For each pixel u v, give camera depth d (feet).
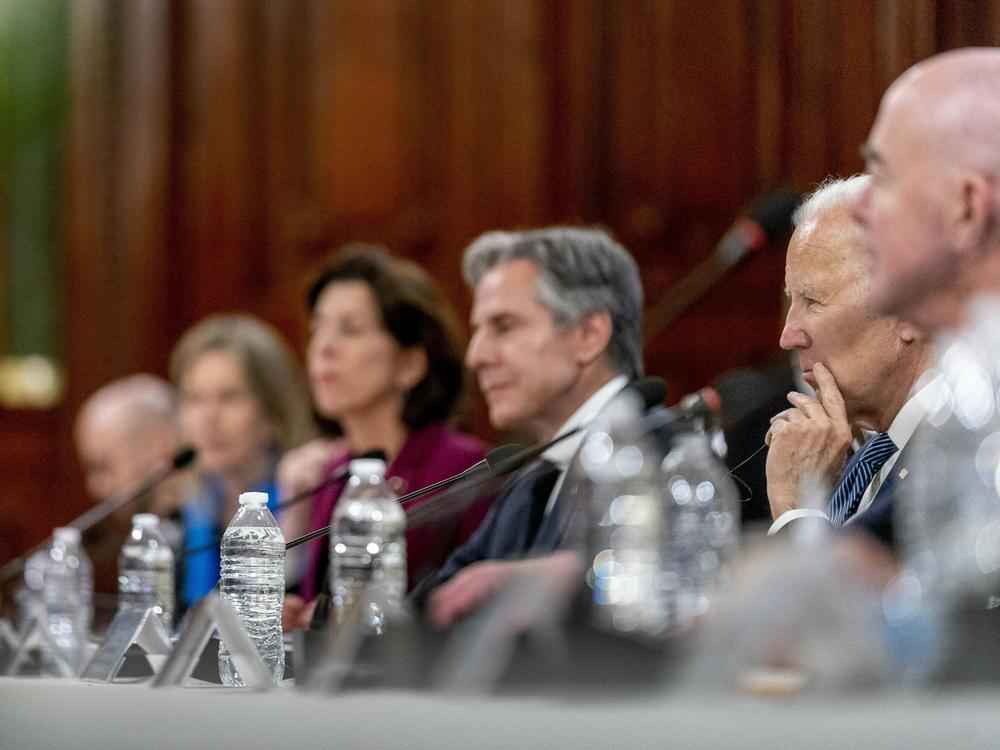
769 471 23.73
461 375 36.60
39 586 32.96
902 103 19.80
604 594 20.15
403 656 16.05
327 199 61.82
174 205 64.59
